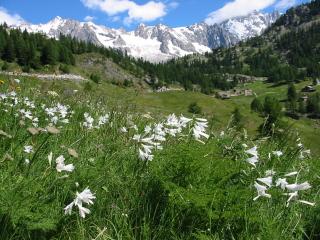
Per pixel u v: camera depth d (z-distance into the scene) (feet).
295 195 14.17
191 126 18.29
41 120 24.41
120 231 12.95
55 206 13.05
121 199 14.39
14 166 14.47
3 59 573.74
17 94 29.99
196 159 15.12
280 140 24.00
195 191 13.91
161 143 21.54
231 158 16.11
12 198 11.91
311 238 14.15
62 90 34.27
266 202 15.56
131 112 29.27
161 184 14.94
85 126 23.34
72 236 12.32
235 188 14.44
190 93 437.58
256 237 13.25
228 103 423.64
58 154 17.17
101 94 32.81
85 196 12.25
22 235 11.71
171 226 13.38
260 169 18.61
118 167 16.84
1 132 15.88
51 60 620.90
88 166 15.76
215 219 13.62
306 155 24.81
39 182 13.48
